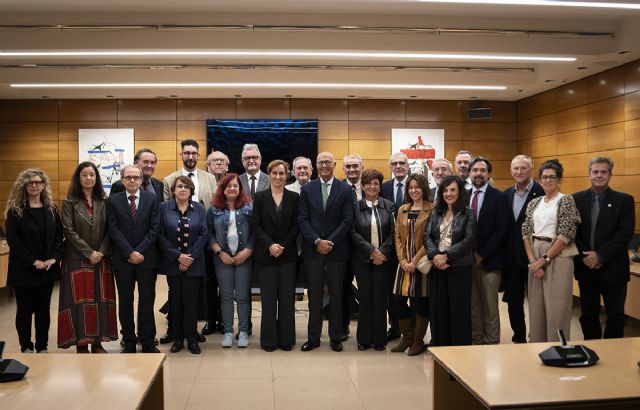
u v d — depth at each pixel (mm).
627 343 2627
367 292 4641
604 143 7750
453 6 6070
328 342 4922
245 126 9719
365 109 9938
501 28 6500
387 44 6594
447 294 4102
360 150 9922
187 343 4836
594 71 7742
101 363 2414
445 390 2516
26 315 4395
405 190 4562
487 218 4402
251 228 4754
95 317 4324
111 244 4430
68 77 7930
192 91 9008
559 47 6773
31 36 6328
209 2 5875
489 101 10133
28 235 4266
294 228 4629
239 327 4793
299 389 3717
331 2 5910
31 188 4289
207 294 5207
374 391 3676
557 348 2324
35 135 9641
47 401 1953
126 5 5945
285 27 6297
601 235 4152
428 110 10039
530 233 4152
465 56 6816
